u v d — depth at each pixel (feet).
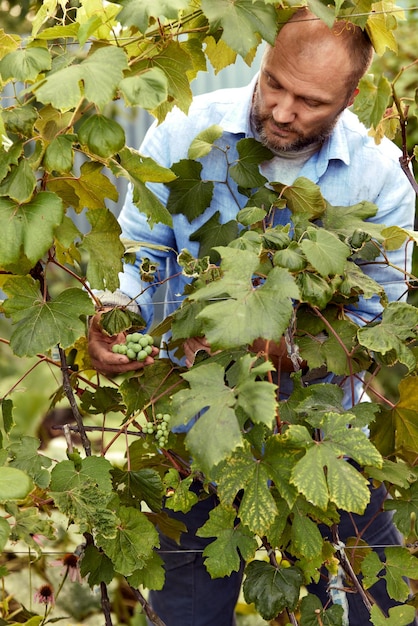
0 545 3.61
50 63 3.82
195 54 4.56
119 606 8.05
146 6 3.68
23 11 8.55
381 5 4.61
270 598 4.17
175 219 5.58
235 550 4.19
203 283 4.37
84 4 4.31
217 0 3.95
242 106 5.38
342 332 4.63
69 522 4.25
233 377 4.09
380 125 5.01
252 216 4.40
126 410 4.82
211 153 5.43
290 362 5.00
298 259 4.01
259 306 3.66
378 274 5.41
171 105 4.64
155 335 4.87
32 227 3.81
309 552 4.04
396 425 4.76
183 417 3.66
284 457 3.84
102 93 3.62
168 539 6.13
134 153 4.32
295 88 4.70
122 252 4.45
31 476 4.17
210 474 3.93
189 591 6.17
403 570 4.38
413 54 10.00
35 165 3.96
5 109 3.91
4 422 4.47
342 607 4.33
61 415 11.05
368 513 5.98
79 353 5.24
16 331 4.08
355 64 4.74
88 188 4.62
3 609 4.99
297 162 5.46
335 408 4.22
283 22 4.47
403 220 5.71
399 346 4.21
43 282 4.38
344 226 4.83
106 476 4.14
